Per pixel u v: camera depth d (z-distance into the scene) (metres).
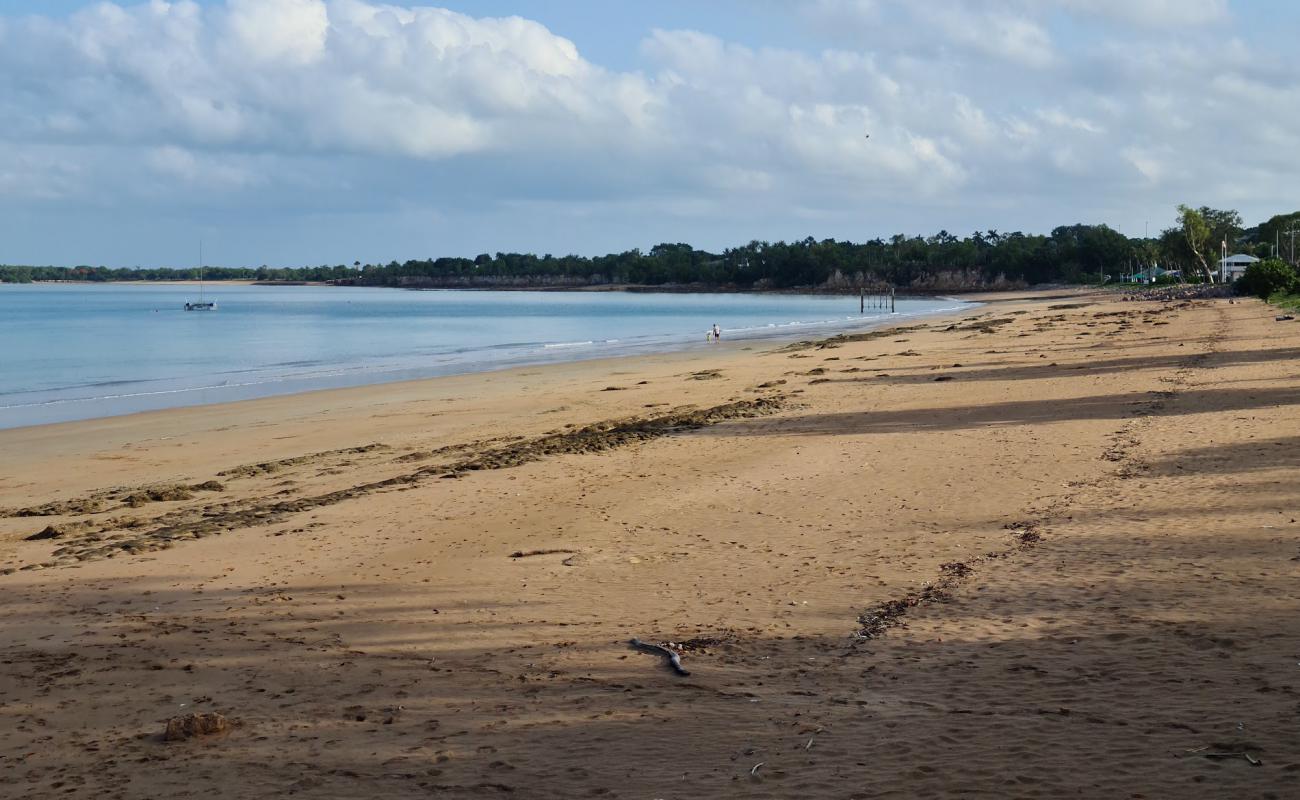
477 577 9.93
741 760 5.39
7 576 10.80
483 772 5.42
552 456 17.38
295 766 5.63
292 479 16.78
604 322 91.75
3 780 5.62
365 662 7.51
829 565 9.70
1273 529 9.79
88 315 109.69
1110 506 11.37
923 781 4.98
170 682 7.23
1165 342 37.84
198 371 42.47
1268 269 69.25
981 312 90.62
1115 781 4.85
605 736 5.85
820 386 28.42
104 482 17.66
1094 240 185.50
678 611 8.47
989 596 8.34
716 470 15.35
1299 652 6.48
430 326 85.62
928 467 14.60
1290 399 19.14
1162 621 7.36
